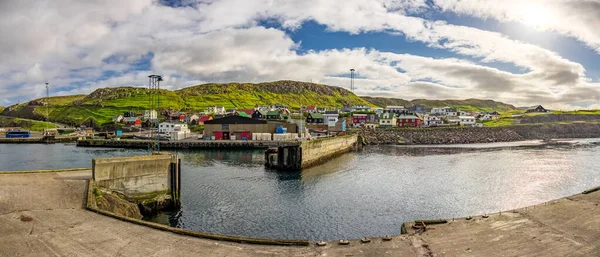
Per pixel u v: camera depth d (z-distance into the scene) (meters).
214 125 97.69
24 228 16.39
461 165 58.47
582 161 62.75
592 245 15.47
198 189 38.62
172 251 14.46
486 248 15.20
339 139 79.75
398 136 119.56
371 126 144.88
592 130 154.00
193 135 112.88
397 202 33.59
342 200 34.34
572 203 22.03
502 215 19.91
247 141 87.50
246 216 28.89
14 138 110.19
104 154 74.31
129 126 152.00
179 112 181.38
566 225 18.05
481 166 57.12
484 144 107.88
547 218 19.20
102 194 24.03
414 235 16.78
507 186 40.78
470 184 42.03
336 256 14.21
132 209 26.19
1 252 13.78
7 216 17.77
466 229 17.59
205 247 14.97
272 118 148.88
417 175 48.62
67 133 127.06
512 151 82.56
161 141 89.25
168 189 30.44
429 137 120.75
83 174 27.75
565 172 50.44
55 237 15.55
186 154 72.62
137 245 14.99
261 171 51.50
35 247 14.42
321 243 15.54
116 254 14.02
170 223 26.80
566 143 107.81
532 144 105.44
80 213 19.02
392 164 60.44
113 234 16.17
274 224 26.95
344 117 156.00
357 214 29.67
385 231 25.48
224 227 26.16
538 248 15.23
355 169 54.44
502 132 135.38
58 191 22.47
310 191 38.22
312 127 130.75
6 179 24.64
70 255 13.79
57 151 81.06
